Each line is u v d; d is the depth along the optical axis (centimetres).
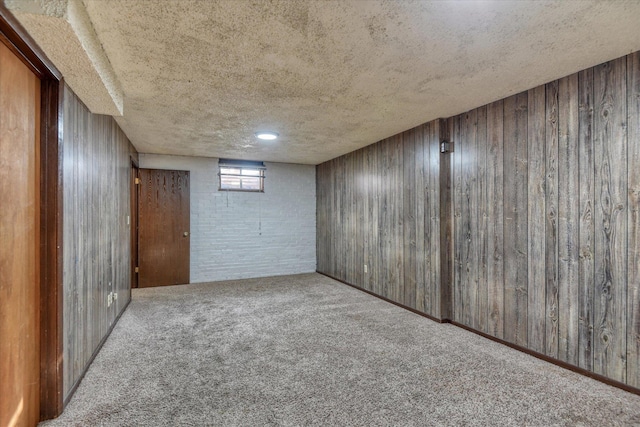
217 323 331
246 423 174
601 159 213
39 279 175
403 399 196
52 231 178
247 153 507
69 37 145
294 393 203
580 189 225
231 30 169
